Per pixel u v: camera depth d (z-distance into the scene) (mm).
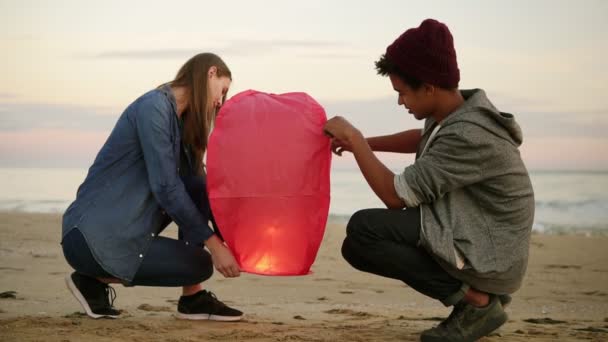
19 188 21062
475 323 2975
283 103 3145
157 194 3201
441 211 2920
